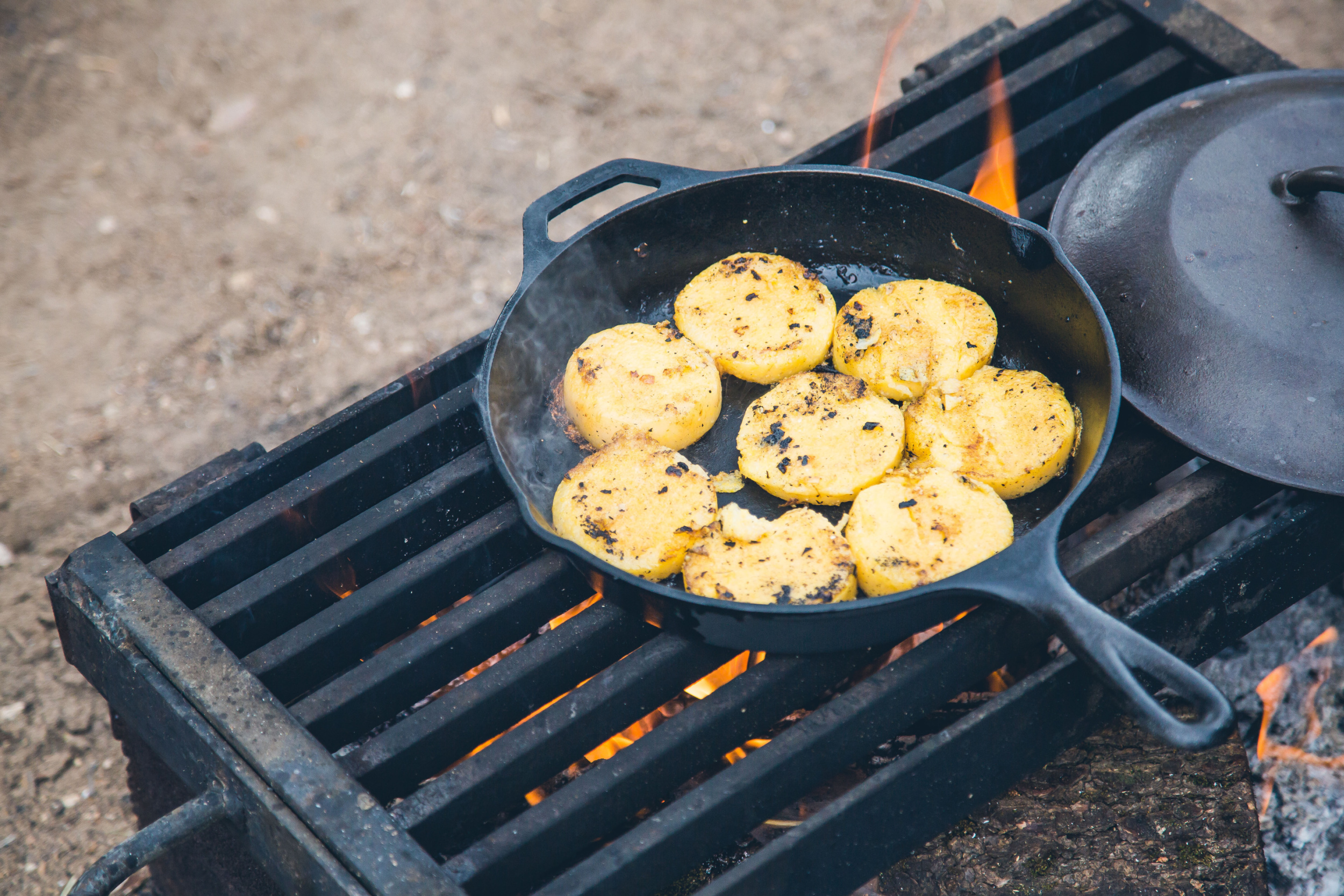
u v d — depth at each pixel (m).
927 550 1.21
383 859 1.16
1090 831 1.23
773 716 1.22
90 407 1.64
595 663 1.23
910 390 1.28
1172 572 1.34
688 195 1.29
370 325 1.68
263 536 1.26
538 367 1.30
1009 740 1.21
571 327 1.31
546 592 1.24
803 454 1.26
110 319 1.68
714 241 1.33
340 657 1.24
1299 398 1.22
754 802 1.19
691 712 1.20
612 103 1.92
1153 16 1.39
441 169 1.83
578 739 1.21
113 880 1.16
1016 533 1.24
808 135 1.86
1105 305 1.26
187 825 1.18
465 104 1.92
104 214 1.79
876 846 1.20
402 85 1.96
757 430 1.27
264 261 1.72
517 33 2.03
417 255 1.73
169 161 1.86
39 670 1.50
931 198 1.29
